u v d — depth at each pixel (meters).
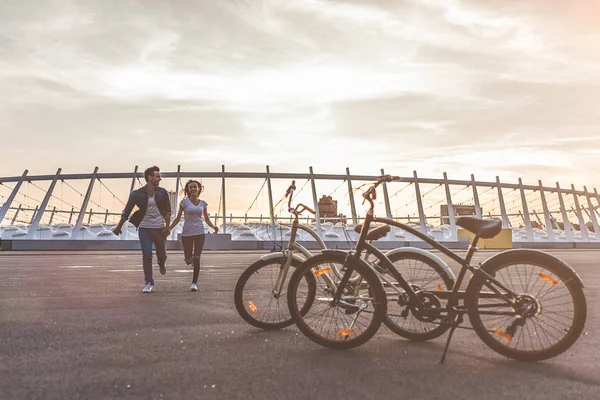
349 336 4.76
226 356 4.31
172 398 3.24
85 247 37.59
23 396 3.27
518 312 4.26
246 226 61.66
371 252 4.73
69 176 52.50
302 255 6.01
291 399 3.22
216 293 8.72
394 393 3.34
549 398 3.26
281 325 5.55
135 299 7.88
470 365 4.05
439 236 67.12
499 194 66.50
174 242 37.12
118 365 4.00
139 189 8.96
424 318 4.52
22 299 7.84
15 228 57.47
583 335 5.24
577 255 30.42
